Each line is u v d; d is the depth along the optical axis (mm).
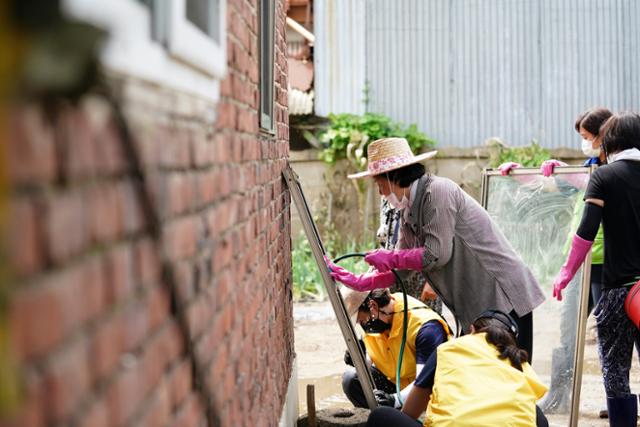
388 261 5391
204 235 2400
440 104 14594
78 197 1353
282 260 5262
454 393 4176
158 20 1795
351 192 14047
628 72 14453
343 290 5801
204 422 2383
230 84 2939
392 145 5414
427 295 6879
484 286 5406
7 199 1065
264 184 4180
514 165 6773
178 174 2068
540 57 14492
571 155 14016
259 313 3818
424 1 14523
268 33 4348
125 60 1522
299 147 14742
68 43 1177
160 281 1884
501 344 4391
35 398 1172
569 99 14508
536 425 4379
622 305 5438
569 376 5992
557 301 6145
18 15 1062
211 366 2486
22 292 1136
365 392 5527
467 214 5375
